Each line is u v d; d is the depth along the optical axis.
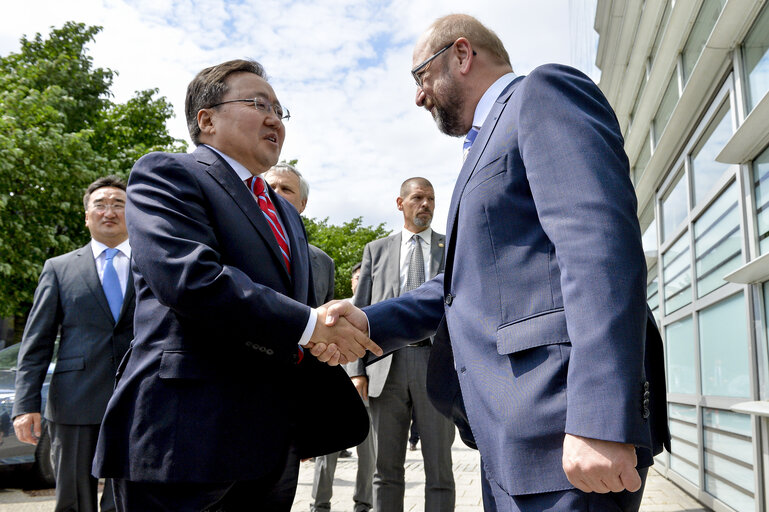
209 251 1.80
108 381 3.34
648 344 1.61
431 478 3.65
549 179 1.51
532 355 1.54
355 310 2.18
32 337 3.42
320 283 4.28
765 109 3.11
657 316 7.37
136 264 1.88
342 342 2.05
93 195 3.61
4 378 5.97
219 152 2.14
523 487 1.48
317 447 2.17
